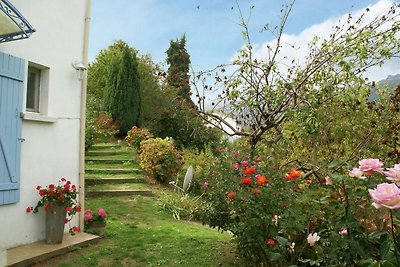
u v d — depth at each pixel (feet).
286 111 16.75
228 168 13.93
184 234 20.25
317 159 15.39
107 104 57.26
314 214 10.00
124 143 50.06
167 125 53.72
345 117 16.80
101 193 29.32
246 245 11.50
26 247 15.70
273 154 15.17
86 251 16.76
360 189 8.21
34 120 16.34
